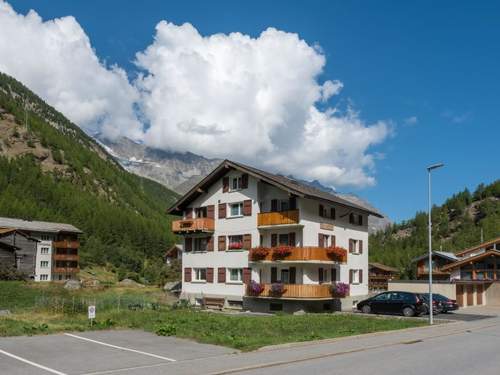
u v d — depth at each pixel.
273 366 15.04
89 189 181.12
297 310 43.31
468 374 14.21
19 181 150.00
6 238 75.62
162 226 164.25
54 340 19.30
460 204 185.62
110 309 31.00
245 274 46.91
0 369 14.08
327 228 47.28
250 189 47.62
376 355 17.64
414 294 38.44
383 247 151.62
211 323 26.16
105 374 13.50
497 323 32.62
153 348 18.12
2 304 39.59
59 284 63.38
